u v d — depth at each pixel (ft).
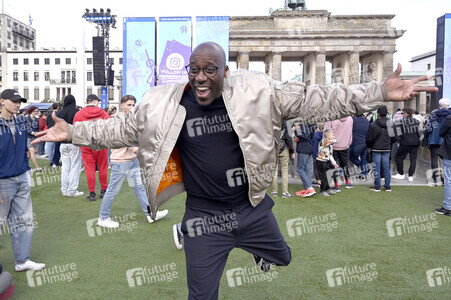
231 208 6.42
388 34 110.73
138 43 69.46
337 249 13.20
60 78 213.87
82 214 17.90
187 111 6.02
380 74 116.88
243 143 5.81
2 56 214.69
